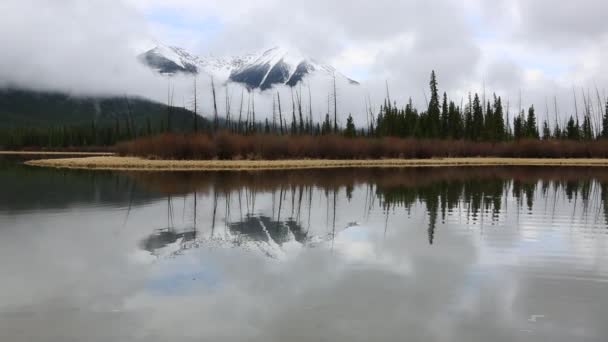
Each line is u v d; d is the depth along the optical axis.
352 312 8.89
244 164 54.34
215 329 8.11
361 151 70.12
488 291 10.19
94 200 25.17
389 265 12.23
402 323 8.41
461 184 36.19
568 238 15.88
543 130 106.06
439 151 77.12
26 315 8.78
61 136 149.88
